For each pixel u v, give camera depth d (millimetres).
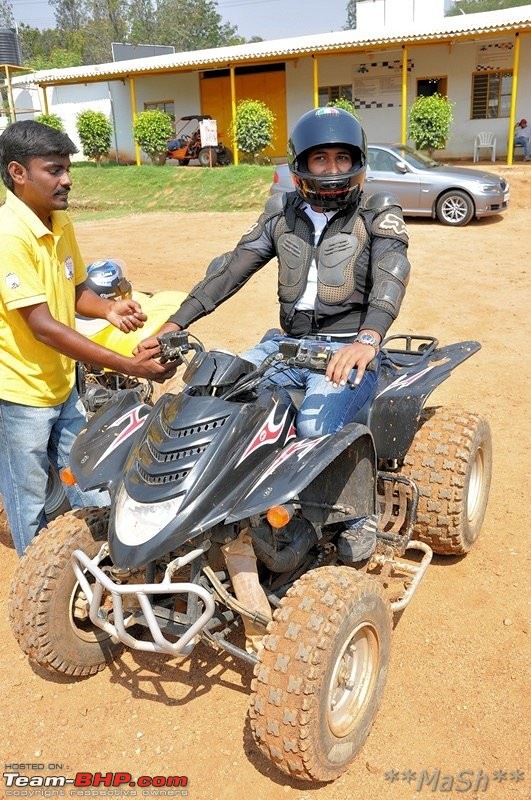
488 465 4379
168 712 3334
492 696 3277
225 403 3051
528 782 2850
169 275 11125
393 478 3893
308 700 2600
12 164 3461
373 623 2955
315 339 3773
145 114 25359
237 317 9062
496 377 6938
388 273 3414
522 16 19625
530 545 4398
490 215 14492
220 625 3145
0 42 29031
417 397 3686
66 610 3316
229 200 19562
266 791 2900
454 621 3773
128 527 2875
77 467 3293
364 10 26375
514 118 20641
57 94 29922
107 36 79188
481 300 9367
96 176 23953
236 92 26891
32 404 3760
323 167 3537
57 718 3340
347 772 2953
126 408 3584
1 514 4684
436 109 20641
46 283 3670
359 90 24875
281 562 3211
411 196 14234
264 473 2887
